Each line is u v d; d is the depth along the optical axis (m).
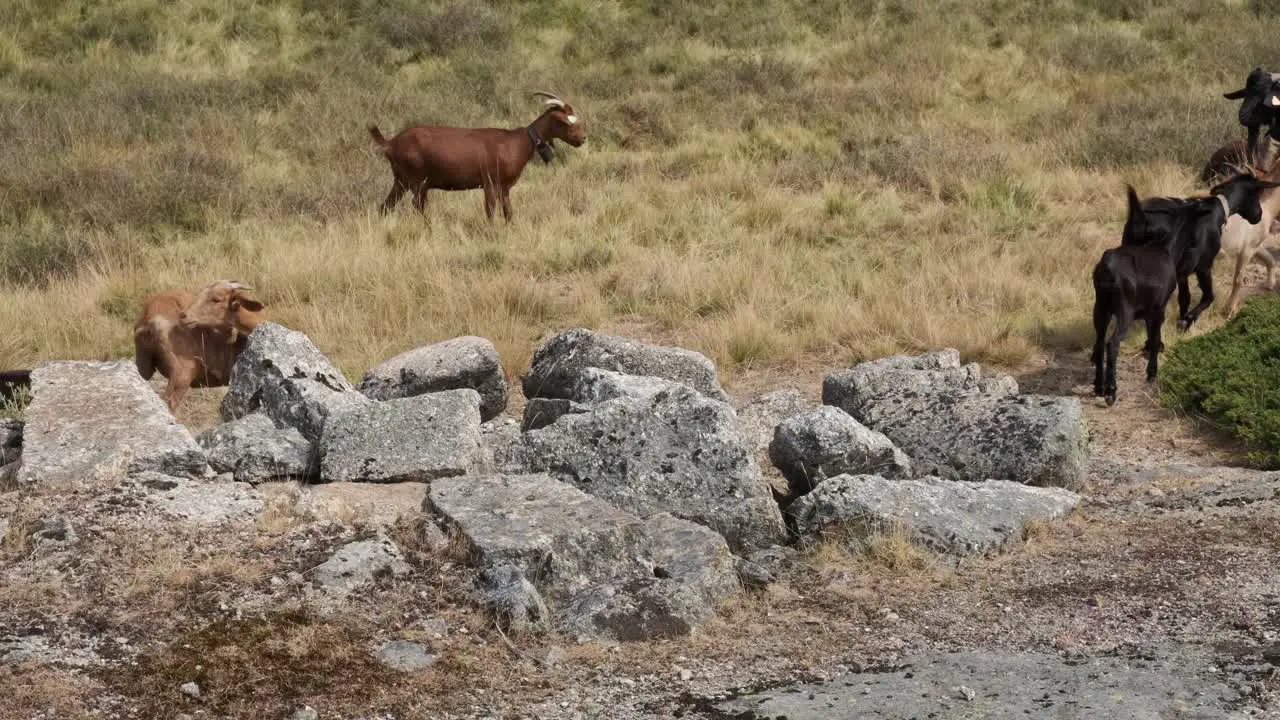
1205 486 14.75
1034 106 37.53
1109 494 14.88
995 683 9.87
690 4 46.81
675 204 29.75
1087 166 32.12
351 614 10.56
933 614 11.30
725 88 39.38
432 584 11.07
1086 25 44.41
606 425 13.73
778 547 12.77
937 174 30.98
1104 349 19.69
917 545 12.60
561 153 34.94
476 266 25.80
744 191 30.80
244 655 9.89
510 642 10.45
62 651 9.84
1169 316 22.11
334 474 13.85
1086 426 16.30
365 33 43.91
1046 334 21.56
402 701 9.59
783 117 37.22
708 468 13.24
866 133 35.34
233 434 14.35
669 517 12.46
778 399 16.98
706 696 9.77
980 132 35.12
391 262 25.31
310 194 30.56
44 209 29.69
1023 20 45.34
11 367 20.69
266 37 43.94
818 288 24.03
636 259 25.98
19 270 25.81
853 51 42.69
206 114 36.09
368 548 11.31
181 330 17.33
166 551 11.31
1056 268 24.92
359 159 34.09
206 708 9.34
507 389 18.23
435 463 13.92
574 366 17.45
